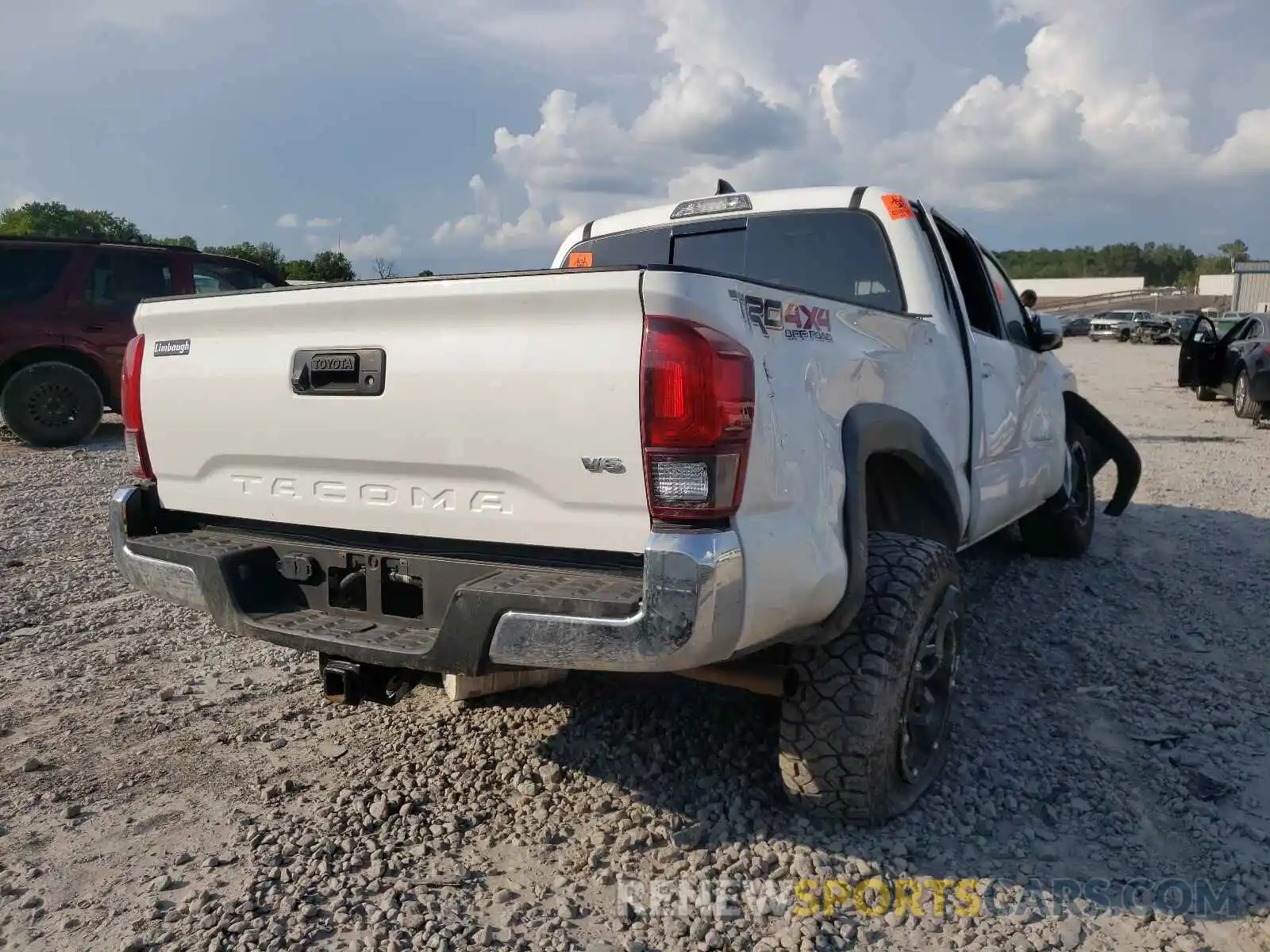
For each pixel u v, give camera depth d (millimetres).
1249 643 4609
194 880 2879
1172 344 46688
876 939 2572
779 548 2506
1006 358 4703
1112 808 3174
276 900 2756
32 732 3871
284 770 3537
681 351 2350
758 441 2463
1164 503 7820
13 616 5234
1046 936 2557
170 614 5312
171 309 3240
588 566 2631
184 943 2578
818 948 2518
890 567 3016
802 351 2781
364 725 3881
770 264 4367
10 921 2697
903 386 3451
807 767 2938
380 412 2814
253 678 4406
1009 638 4707
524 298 2523
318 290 2875
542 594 2471
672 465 2373
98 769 3564
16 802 3326
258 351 3064
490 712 3920
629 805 3209
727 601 2359
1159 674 4234
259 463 3152
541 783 3365
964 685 4148
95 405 10773
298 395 2977
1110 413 14930
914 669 3031
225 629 3057
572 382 2482
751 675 2959
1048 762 3471
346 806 3262
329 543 3078
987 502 4395
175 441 3332
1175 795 3256
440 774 3451
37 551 6547
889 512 3803
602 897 2764
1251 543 6445
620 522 2496
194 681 4383
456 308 2645
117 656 4684
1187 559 6059
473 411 2648
